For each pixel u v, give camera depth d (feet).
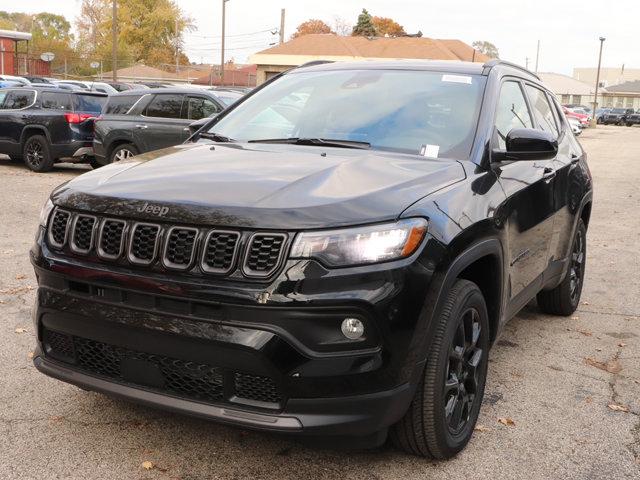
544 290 17.53
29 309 16.85
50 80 117.19
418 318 8.87
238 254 8.47
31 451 10.25
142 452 10.35
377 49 146.20
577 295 18.49
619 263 25.26
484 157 11.61
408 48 145.28
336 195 9.05
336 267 8.39
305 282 8.30
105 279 9.02
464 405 10.73
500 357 15.12
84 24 279.49
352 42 148.97
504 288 11.72
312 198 8.91
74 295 9.34
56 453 10.23
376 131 12.28
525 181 12.77
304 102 13.60
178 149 12.21
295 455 10.40
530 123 14.84
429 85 13.16
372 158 10.99
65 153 44.11
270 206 8.68
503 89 13.60
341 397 8.52
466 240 9.78
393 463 10.29
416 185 9.87
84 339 9.55
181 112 39.81
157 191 9.35
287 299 8.27
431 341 9.25
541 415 12.24
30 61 181.88
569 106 188.85
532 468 10.38
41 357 10.23
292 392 8.45
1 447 10.34
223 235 8.55
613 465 10.58
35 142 44.55
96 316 9.11
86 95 45.39
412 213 9.05
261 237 8.45
